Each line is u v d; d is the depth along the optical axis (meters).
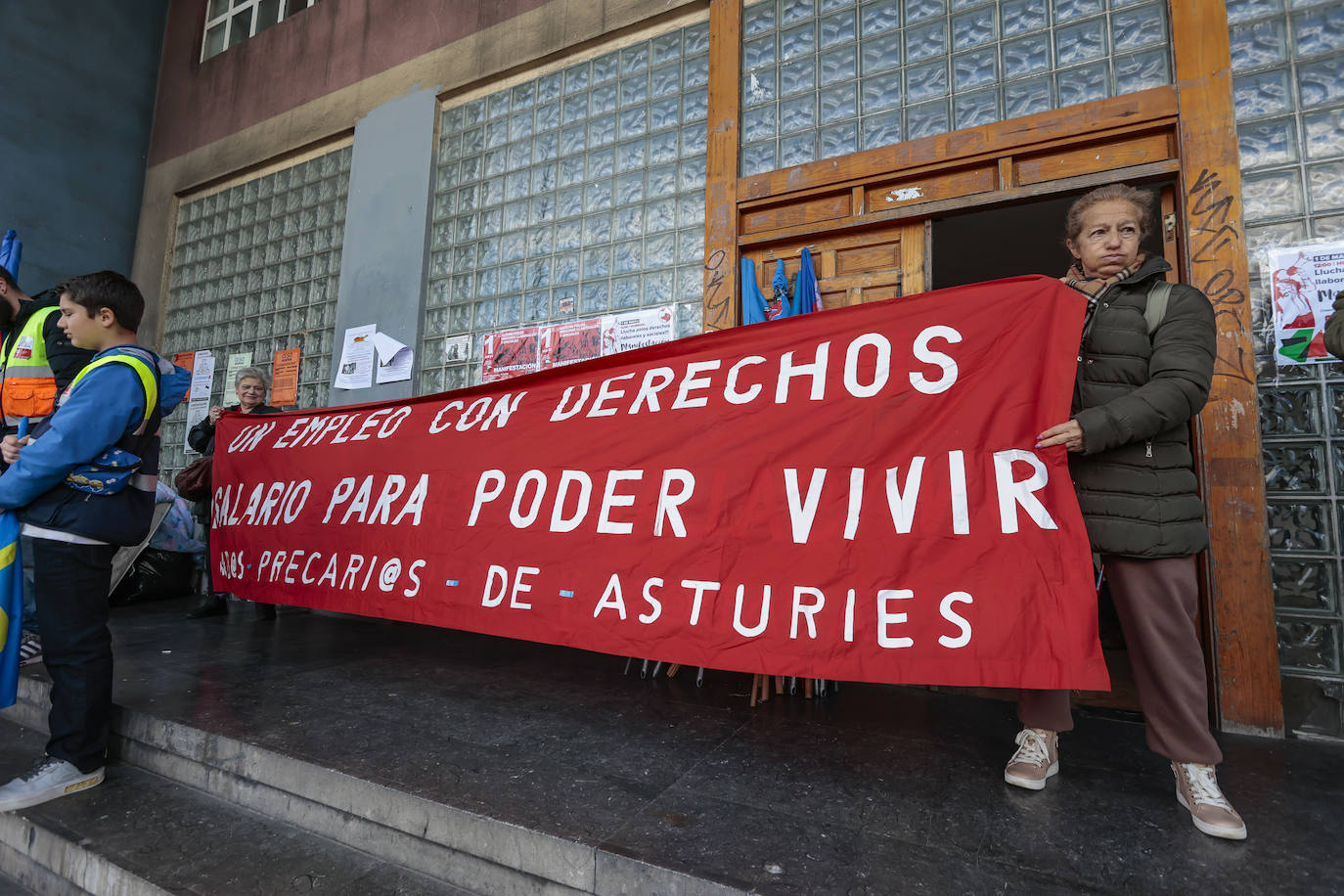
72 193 6.10
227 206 6.04
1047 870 1.43
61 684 2.09
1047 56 3.01
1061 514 1.71
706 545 2.14
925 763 2.02
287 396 5.34
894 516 1.91
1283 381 2.45
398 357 4.67
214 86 6.24
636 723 2.36
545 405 2.72
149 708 2.36
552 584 2.38
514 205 4.45
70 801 2.02
